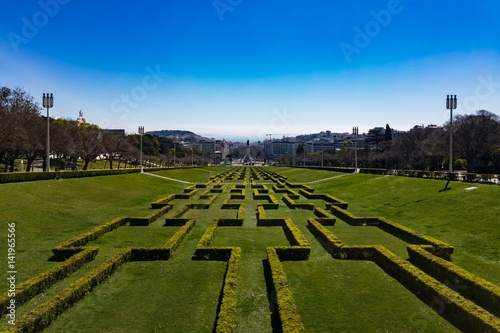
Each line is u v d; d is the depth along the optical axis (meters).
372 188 45.66
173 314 11.73
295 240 20.17
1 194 26.94
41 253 18.19
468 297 12.66
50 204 28.42
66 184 37.19
